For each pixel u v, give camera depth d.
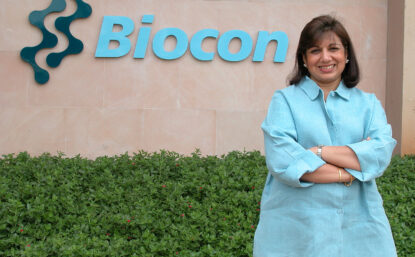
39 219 3.63
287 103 2.09
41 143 5.78
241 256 3.35
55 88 5.76
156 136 5.89
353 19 6.10
